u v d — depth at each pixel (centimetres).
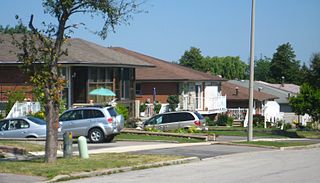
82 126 2705
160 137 3031
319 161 1947
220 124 5000
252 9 2734
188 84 5209
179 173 1577
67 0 1538
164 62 5519
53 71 1617
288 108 7781
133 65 4241
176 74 5050
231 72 12594
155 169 1692
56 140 1678
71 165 1619
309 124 5028
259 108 6475
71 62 3591
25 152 2120
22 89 3488
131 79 4462
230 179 1432
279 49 11675
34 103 3338
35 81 1588
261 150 2423
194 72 5562
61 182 1398
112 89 4116
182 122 3366
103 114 2719
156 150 2250
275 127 5153
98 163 1688
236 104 6319
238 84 7719
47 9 1591
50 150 1664
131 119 3803
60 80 1647
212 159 2019
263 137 3647
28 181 1365
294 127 5400
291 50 11656
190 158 1945
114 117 2759
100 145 2559
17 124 2666
